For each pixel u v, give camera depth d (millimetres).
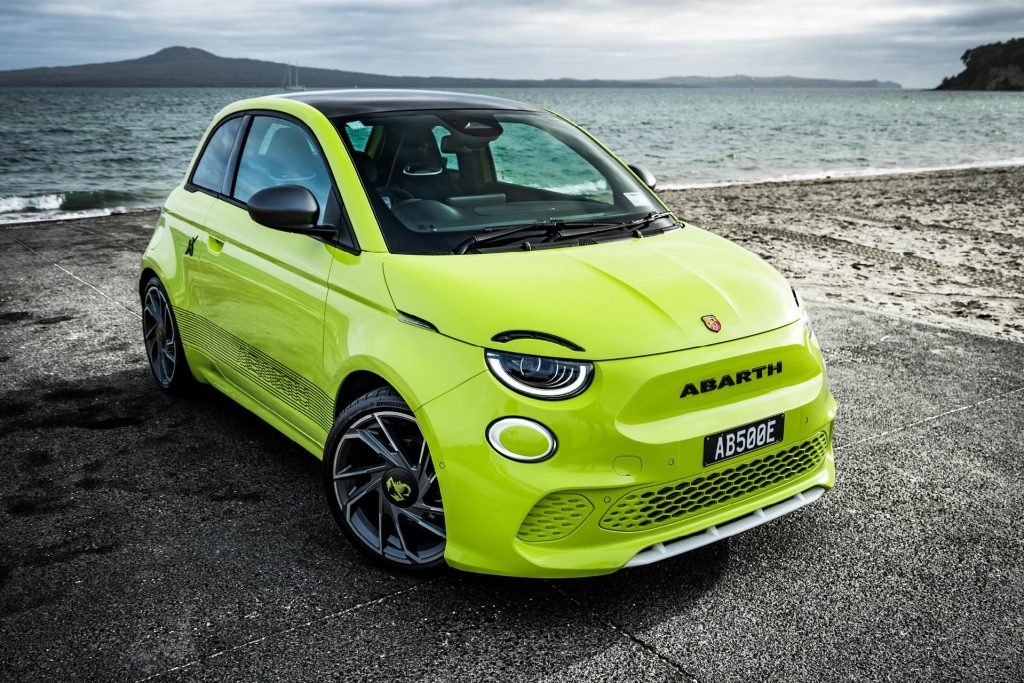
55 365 5219
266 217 3006
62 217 12531
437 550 2803
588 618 2664
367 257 2914
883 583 2883
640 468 2457
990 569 2979
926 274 8695
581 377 2420
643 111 104938
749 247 10352
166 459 3869
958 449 4027
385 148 3301
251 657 2459
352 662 2441
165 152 35219
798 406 2740
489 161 3521
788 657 2477
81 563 2977
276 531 3221
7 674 2373
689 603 2752
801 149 38844
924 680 2377
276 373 3461
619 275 2787
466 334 2508
